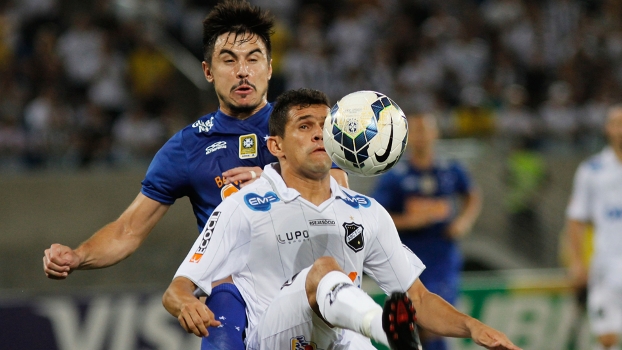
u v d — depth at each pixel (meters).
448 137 46.12
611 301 27.55
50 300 28.20
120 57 46.47
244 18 15.69
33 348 27.84
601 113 48.78
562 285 30.69
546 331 30.48
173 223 39.03
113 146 42.38
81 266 14.91
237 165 15.74
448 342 28.20
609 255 27.59
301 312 13.67
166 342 28.59
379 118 13.02
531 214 42.31
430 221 28.00
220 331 14.02
